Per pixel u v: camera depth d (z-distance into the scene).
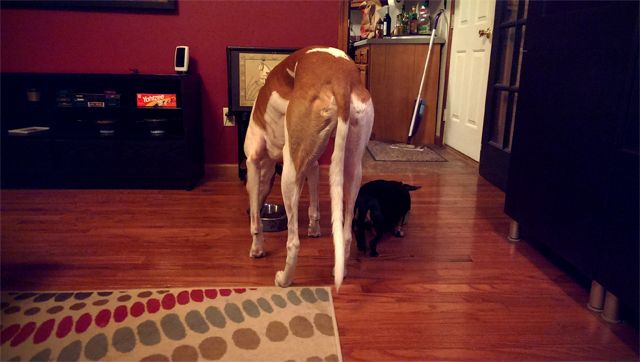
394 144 4.29
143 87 2.94
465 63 3.74
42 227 2.14
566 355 1.28
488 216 2.41
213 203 2.53
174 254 1.88
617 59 1.34
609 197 1.37
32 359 1.20
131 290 1.56
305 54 1.49
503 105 2.95
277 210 2.36
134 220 2.25
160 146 2.71
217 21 2.90
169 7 2.84
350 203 1.57
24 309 1.43
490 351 1.29
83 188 2.78
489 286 1.67
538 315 1.48
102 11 2.83
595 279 1.45
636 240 1.26
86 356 1.22
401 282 1.68
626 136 1.32
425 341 1.33
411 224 2.28
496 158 2.93
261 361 1.22
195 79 2.86
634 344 1.33
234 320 1.40
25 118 2.94
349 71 1.40
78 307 1.45
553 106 1.69
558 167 1.65
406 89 4.25
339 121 1.31
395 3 4.64
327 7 2.92
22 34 2.84
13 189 2.74
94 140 2.69
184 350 1.25
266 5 2.89
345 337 1.34
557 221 1.66
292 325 1.38
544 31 1.75
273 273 1.72
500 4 2.89
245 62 2.77
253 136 1.71
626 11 1.30
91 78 2.61
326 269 1.77
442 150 4.08
